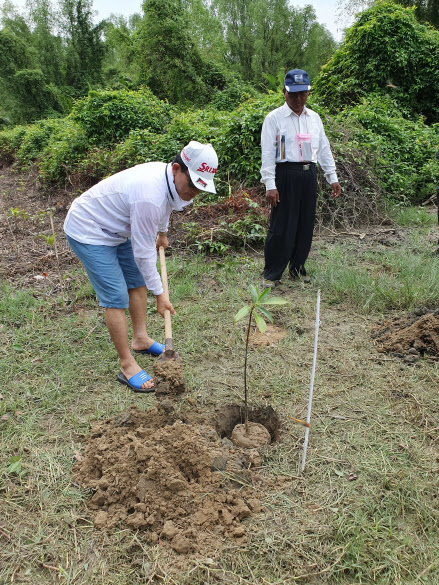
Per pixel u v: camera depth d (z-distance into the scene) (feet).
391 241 20.01
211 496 6.97
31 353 11.39
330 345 11.60
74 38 119.75
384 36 40.93
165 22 66.90
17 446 8.23
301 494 7.24
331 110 40.88
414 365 10.61
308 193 14.34
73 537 6.59
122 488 7.09
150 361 11.10
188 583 5.94
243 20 135.23
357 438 8.42
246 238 19.61
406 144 30.68
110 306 9.54
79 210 9.25
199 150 8.17
